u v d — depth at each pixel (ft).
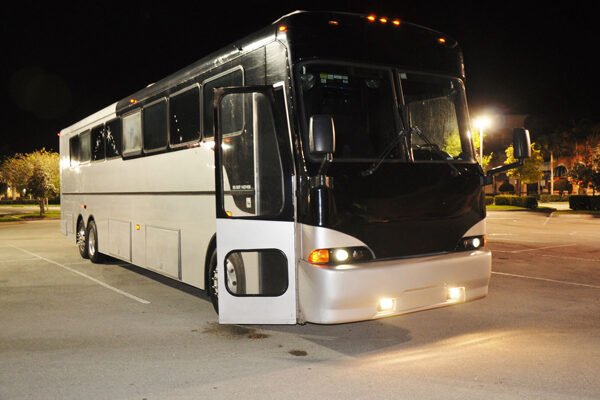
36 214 127.03
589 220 91.09
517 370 16.44
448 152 20.45
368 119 18.94
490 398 14.28
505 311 24.22
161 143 27.96
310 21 18.75
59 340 20.33
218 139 19.47
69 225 46.57
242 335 20.84
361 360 17.60
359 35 19.33
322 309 17.34
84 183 41.86
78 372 16.69
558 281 31.76
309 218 17.57
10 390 15.24
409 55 20.13
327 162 16.80
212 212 22.99
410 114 19.69
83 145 42.11
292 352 18.56
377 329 21.39
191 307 25.86
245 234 19.11
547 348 18.71
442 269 19.06
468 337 20.17
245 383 15.60
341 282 17.16
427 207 19.29
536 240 56.24
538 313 23.82
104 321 23.20
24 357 18.25
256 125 19.39
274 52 19.02
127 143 32.60
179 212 25.99
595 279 32.48
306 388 15.15
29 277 34.76
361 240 17.93
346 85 18.81
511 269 36.35
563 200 177.99
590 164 129.49
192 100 24.77
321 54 18.60
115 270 37.58
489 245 51.34
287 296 18.33
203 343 19.79
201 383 15.64
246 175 19.60
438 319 22.89
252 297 18.95
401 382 15.53
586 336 20.24
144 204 30.14
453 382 15.47
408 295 18.40
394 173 18.62
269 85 18.81
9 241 61.41
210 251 23.52
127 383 15.70
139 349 19.08
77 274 35.83
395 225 18.58
